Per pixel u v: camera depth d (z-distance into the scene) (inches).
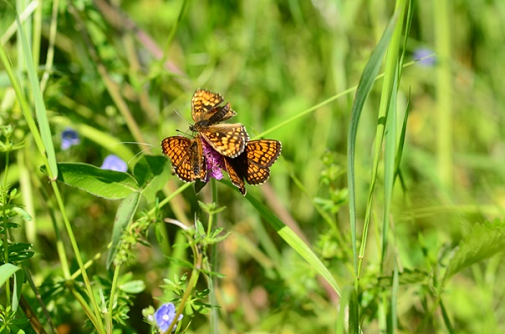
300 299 31.6
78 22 32.7
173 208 31.4
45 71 31.9
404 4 27.7
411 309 33.2
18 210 28.1
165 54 32.1
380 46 27.2
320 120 35.7
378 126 28.1
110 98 33.6
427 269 30.0
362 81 27.4
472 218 31.8
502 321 32.7
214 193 28.9
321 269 28.4
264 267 33.2
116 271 28.0
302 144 35.6
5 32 32.9
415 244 33.4
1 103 33.0
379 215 33.0
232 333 31.5
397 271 28.6
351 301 27.5
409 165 35.5
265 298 34.1
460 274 33.9
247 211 33.9
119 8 34.6
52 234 32.9
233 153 27.9
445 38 34.5
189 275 32.7
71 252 32.8
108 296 29.3
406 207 30.6
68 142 32.3
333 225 30.4
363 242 28.2
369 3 35.6
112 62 32.9
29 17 30.8
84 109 33.5
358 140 34.4
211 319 28.5
